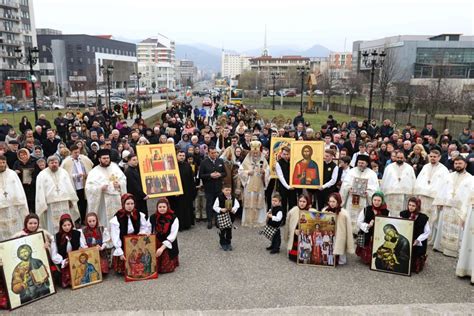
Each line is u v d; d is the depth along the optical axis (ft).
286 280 25.88
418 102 142.10
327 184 34.24
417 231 26.91
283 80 374.43
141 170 32.96
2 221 28.27
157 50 612.70
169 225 26.63
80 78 277.23
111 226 25.85
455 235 29.60
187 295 23.90
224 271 27.12
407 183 33.45
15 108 168.86
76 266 24.52
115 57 387.75
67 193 31.07
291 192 35.78
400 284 25.52
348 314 21.39
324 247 27.68
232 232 34.65
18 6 277.64
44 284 23.54
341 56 527.81
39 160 33.81
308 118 154.20
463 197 29.12
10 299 22.24
